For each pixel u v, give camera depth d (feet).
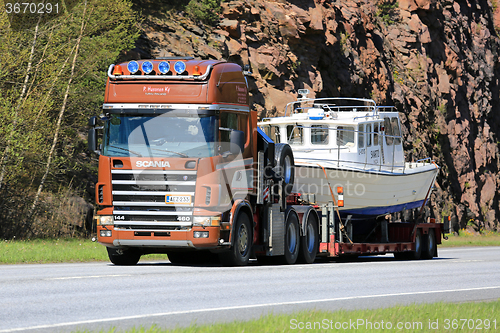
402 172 254.06
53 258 185.78
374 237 261.65
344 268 176.04
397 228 265.34
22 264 171.94
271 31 460.55
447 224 284.00
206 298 101.35
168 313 85.97
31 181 296.10
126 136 157.99
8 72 282.56
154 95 158.40
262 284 123.65
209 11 428.15
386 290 122.31
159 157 155.43
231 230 160.04
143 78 159.43
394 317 83.76
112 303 93.30
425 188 282.56
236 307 92.63
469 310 92.07
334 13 516.32
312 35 482.69
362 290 120.57
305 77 471.62
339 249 216.33
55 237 286.05
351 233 235.61
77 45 304.71
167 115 157.07
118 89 160.25
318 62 499.92
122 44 327.06
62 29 300.81
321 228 213.66
